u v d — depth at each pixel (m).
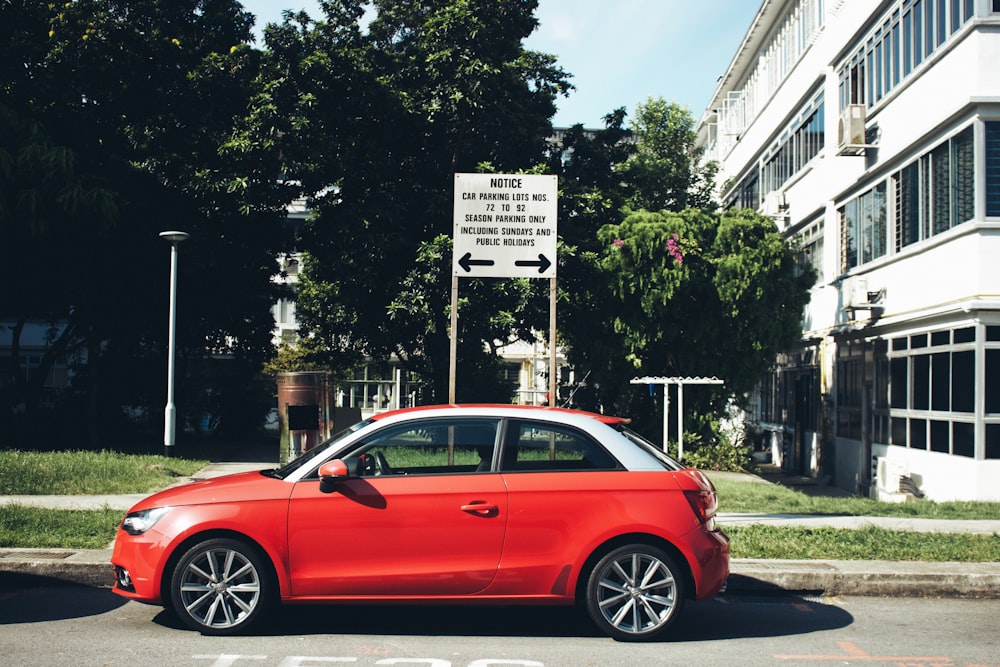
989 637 6.81
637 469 6.68
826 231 22.59
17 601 7.54
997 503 13.55
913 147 17.11
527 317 20.61
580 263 19.84
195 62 23.28
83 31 21.25
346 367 29.56
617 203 22.72
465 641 6.47
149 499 6.76
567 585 6.46
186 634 6.50
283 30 20.56
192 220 22.56
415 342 23.44
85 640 6.32
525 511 6.47
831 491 20.78
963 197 15.12
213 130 22.78
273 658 5.92
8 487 13.06
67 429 24.20
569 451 6.71
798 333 20.25
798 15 25.75
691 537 6.54
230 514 6.42
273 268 25.80
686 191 30.98
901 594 8.30
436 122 20.89
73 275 21.95
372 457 6.68
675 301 19.56
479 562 6.44
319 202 22.28
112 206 19.66
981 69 14.52
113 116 22.28
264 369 32.25
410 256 21.14
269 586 6.46
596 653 6.19
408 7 23.14
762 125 30.00
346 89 20.67
